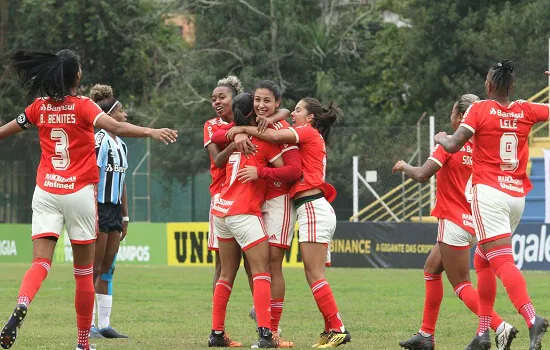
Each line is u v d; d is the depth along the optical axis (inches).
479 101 666.2
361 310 1096.2
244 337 843.4
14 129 675.4
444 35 3125.0
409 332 873.5
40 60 658.2
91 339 829.2
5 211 2258.9
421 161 2075.5
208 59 3442.4
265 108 735.1
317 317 1018.7
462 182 703.1
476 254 695.1
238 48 3398.1
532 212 2004.2
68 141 663.1
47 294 1342.3
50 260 666.2
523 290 644.1
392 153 2121.1
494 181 658.8
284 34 3378.4
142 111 3361.2
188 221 2199.8
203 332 880.9
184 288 1451.8
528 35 2930.6
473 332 876.6
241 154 735.1
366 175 2065.7
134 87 3528.5
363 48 3612.2
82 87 3518.7
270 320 748.6
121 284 1536.7
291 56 3393.2
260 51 3378.4
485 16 3073.3
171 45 3560.5
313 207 741.9
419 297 1275.8
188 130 2335.1
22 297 639.1
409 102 3316.9
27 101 687.7
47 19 3312.0
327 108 792.3
